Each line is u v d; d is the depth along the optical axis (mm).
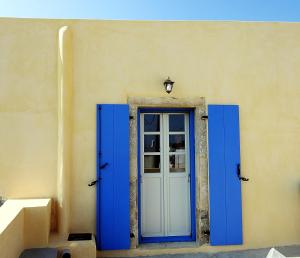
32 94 4574
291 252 4602
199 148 4766
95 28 4750
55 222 4414
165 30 4852
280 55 5031
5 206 3922
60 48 4512
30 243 3900
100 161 4555
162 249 4602
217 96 4859
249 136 4879
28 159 4504
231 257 4488
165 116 5016
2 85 4535
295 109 5000
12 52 4590
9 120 4516
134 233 4582
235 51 4941
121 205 4539
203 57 4879
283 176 4902
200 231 4684
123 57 4754
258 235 4797
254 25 5012
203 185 4723
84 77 4676
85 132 4617
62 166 4379
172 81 4750
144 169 4945
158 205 4926
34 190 4477
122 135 4617
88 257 3947
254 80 4945
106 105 4625
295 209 4895
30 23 4648
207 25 4926
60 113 4469
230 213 4691
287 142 4945
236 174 4738
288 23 5086
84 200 4547
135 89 4734
